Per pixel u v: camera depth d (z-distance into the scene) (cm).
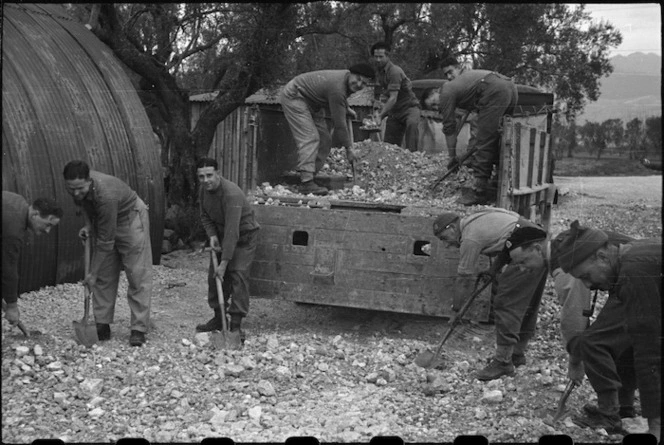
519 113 720
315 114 714
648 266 399
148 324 564
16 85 680
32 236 649
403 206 617
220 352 543
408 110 843
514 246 506
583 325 461
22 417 425
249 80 894
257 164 679
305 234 632
